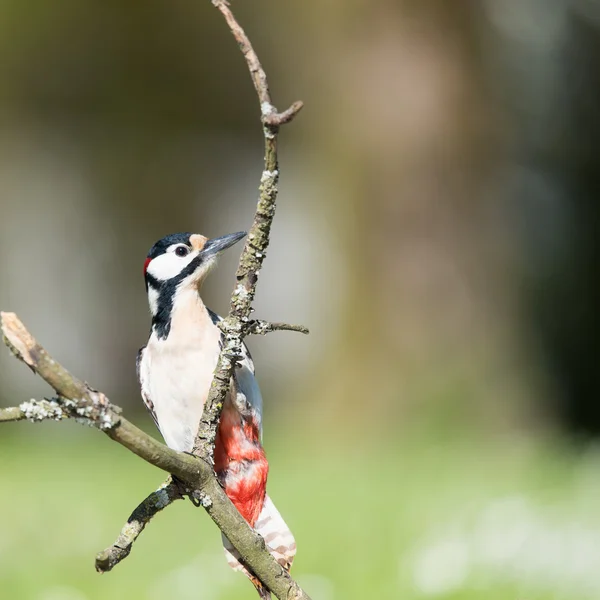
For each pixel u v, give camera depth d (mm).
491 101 15516
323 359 15820
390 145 15180
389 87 15133
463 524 8391
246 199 22219
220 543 8633
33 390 20297
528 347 15477
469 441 14211
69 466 12781
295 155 21719
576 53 17719
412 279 15203
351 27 15227
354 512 9359
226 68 20203
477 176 15258
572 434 14711
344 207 15477
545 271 17594
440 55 15070
